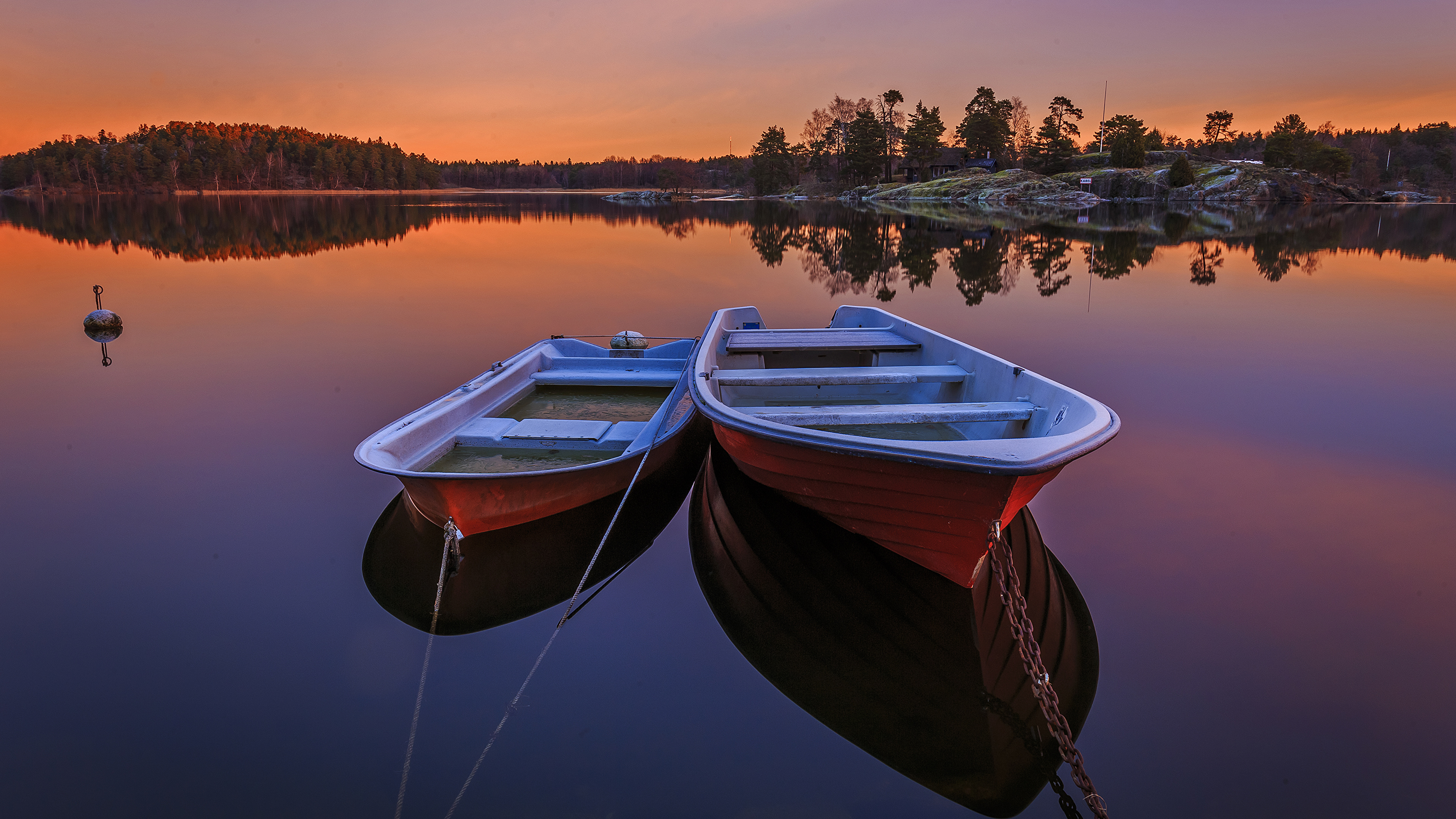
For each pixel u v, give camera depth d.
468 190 147.00
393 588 3.69
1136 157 80.12
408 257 18.83
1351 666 3.01
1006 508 3.12
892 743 2.70
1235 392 6.86
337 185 119.38
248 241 22.69
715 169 139.88
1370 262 17.33
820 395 6.22
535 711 2.86
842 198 85.44
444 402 4.93
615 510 4.47
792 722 2.81
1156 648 3.14
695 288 14.19
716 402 4.14
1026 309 11.66
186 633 3.28
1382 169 106.94
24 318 10.26
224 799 2.40
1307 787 2.44
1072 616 3.37
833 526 4.29
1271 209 54.72
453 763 2.58
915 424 5.16
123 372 7.61
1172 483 4.77
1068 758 2.51
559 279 15.16
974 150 83.12
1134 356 8.40
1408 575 3.66
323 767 2.54
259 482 4.91
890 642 3.29
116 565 3.83
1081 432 3.20
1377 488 4.67
